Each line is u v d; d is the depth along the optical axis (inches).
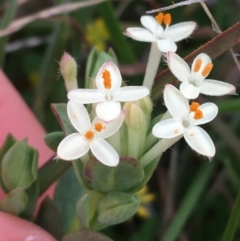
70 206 3.6
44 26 5.7
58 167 3.1
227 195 5.0
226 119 5.6
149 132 2.8
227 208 5.1
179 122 2.4
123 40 4.9
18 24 4.5
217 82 2.6
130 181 2.7
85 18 5.4
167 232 4.3
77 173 2.7
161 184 5.1
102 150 2.4
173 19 5.6
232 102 4.4
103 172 2.6
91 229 2.8
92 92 2.4
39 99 5.2
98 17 6.1
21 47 5.7
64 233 3.3
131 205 2.6
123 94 2.4
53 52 5.1
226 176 5.1
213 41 2.8
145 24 2.8
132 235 5.0
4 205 3.1
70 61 2.8
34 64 5.9
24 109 5.1
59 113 2.7
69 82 2.9
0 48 4.8
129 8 5.9
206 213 5.1
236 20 5.3
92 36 5.6
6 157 2.9
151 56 2.9
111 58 3.1
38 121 5.3
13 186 3.0
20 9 5.9
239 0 5.0
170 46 2.8
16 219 3.2
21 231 3.2
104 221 2.7
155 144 2.8
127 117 2.6
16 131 5.0
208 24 5.5
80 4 4.5
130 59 5.1
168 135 2.4
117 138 2.6
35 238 3.2
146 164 2.7
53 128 5.3
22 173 2.9
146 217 5.2
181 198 5.2
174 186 5.0
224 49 2.8
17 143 2.9
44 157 5.0
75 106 2.4
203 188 4.9
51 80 5.2
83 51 5.6
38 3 5.7
